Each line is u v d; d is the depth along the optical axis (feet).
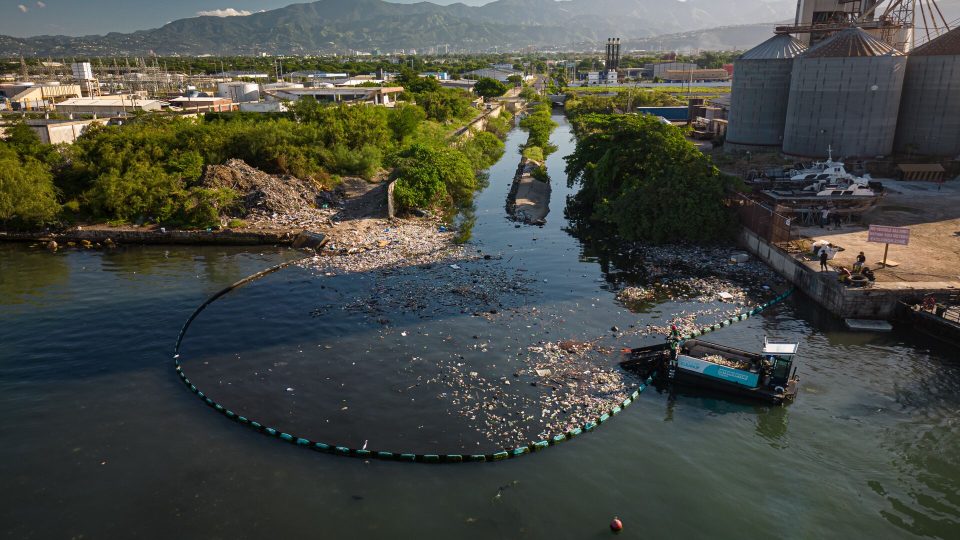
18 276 150.61
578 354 106.01
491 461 78.74
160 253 168.86
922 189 191.42
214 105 456.04
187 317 124.57
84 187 202.28
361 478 75.87
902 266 127.65
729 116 271.49
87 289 141.08
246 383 97.66
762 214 151.84
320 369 101.86
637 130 188.03
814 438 83.41
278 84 634.43
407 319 121.08
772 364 93.61
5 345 112.27
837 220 158.40
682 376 96.53
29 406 92.07
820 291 125.29
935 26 265.54
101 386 98.12
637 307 126.21
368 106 320.29
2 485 74.69
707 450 81.35
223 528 67.56
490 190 252.42
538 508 70.69
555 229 189.26
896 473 76.07
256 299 133.08
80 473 76.89
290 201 200.75
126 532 67.10
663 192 165.07
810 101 218.38
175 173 197.77
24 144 212.84
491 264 153.99
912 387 94.79
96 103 455.22
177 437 84.33
